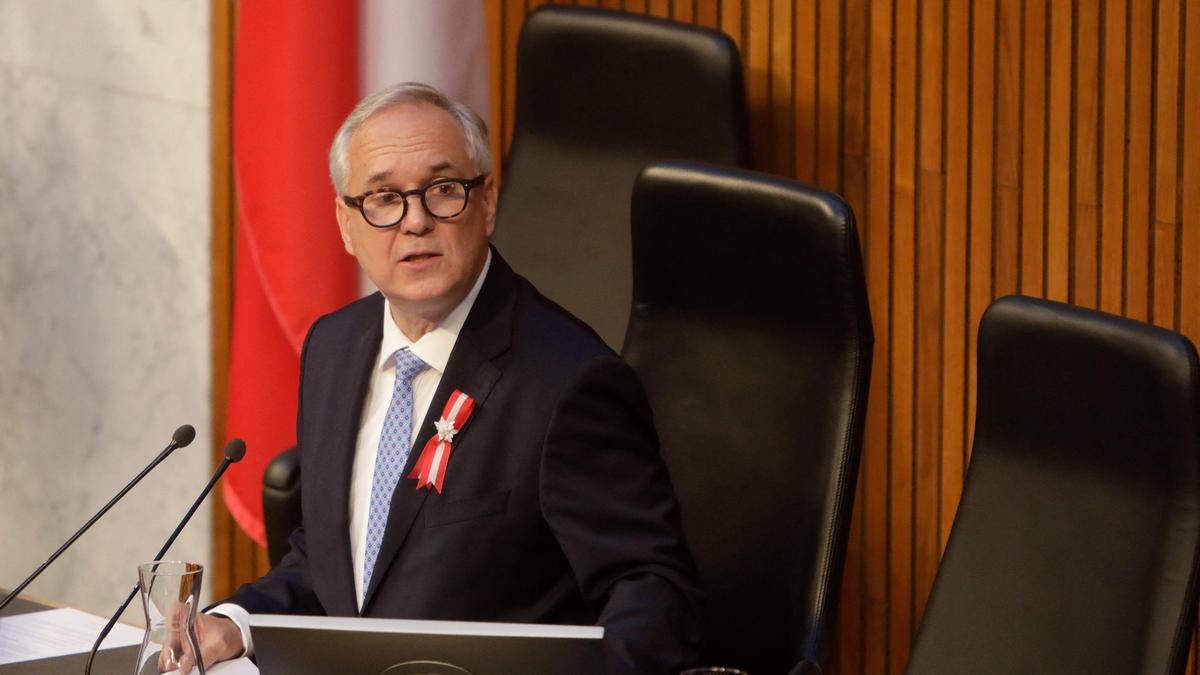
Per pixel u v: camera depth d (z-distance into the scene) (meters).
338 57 11.41
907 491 11.62
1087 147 10.90
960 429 11.44
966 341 11.38
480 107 11.66
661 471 7.25
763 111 11.95
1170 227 10.66
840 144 11.70
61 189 13.83
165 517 13.88
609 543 6.86
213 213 13.59
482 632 5.18
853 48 11.60
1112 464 7.38
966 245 11.34
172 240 13.72
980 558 7.82
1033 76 11.03
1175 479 7.10
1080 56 10.88
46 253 13.89
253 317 12.10
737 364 8.31
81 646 7.23
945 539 11.51
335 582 7.45
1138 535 7.20
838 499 7.86
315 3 11.38
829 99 11.71
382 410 7.70
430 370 7.48
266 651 5.33
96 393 13.92
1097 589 7.30
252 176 11.69
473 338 7.31
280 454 10.41
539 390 7.14
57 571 13.99
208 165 13.58
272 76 11.53
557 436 7.02
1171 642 6.92
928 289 11.48
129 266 13.81
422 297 7.24
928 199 11.43
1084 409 7.48
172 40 13.56
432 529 7.11
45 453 14.02
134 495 13.90
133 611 13.71
